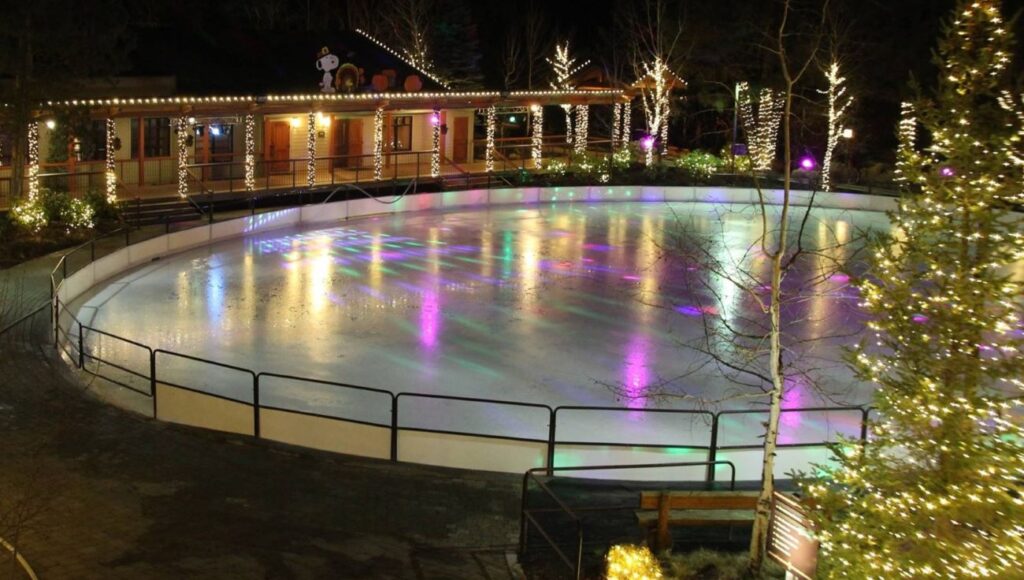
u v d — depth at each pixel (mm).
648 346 20094
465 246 30594
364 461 12148
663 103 48969
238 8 54688
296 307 22188
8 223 25469
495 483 11711
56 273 22344
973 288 8180
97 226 27734
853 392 17594
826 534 8570
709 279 26562
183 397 13953
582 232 33812
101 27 28328
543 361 18828
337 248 29547
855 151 52281
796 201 41781
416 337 20125
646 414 16000
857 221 38031
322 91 38594
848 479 8852
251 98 33969
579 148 46594
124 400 15062
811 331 21594
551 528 10539
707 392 17328
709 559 9844
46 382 14734
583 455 12930
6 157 30531
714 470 12492
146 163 33938
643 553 9305
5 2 25719
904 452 11133
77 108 28297
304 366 17922
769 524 9359
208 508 10625
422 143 42844
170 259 27078
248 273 25641
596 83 51625
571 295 24312
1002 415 8195
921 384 8312
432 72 53438
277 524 10336
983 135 8164
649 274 27016
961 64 8312
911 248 8508
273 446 12461
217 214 32312
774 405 9852
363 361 18391
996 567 7855
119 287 23531
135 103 30766
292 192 35688
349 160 40969
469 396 16609
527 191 40188
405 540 10141
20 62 26688
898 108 51688
